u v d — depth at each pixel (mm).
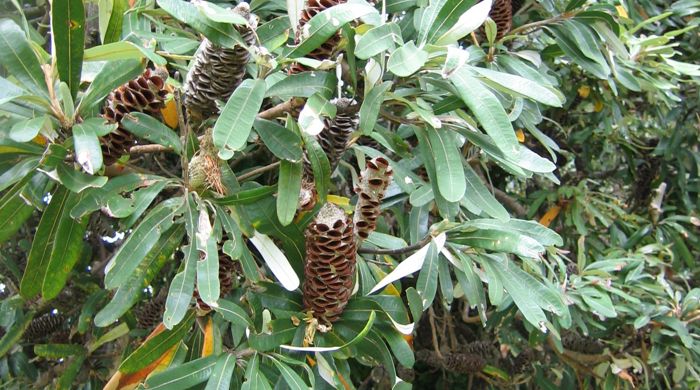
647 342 1281
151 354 638
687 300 1185
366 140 1003
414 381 1912
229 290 693
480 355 1598
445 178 616
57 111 543
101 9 640
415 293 684
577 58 957
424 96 687
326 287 651
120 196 585
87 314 1045
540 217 1671
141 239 585
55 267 601
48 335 1253
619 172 1809
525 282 720
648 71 1159
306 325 664
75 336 1264
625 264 1201
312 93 592
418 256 672
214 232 604
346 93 794
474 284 733
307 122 568
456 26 605
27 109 553
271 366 666
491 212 690
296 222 661
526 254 669
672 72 1188
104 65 555
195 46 735
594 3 1017
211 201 620
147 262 604
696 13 1588
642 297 1263
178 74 861
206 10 532
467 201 697
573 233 1566
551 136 1704
